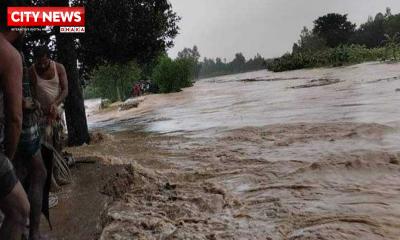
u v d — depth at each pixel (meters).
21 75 2.66
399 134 6.99
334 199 4.32
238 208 4.52
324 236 3.43
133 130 13.96
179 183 5.76
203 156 7.52
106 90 42.38
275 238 3.59
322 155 6.23
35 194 3.46
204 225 4.11
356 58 47.50
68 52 10.23
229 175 5.91
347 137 7.28
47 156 3.69
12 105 2.60
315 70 44.12
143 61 13.86
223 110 16.09
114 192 5.31
